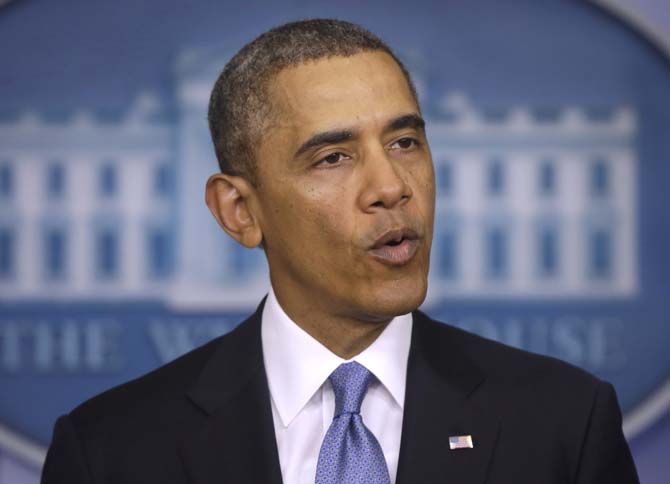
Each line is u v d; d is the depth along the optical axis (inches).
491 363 188.4
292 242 169.5
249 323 194.9
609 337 326.6
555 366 188.5
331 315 172.9
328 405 176.6
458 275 328.8
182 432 179.6
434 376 179.8
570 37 331.6
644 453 324.5
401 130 165.3
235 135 176.6
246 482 172.1
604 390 183.9
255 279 332.8
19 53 334.3
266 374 183.2
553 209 329.4
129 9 336.2
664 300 326.3
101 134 334.6
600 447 177.3
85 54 335.3
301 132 163.9
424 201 167.0
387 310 162.4
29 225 332.5
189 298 331.9
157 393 187.5
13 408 330.6
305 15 334.6
